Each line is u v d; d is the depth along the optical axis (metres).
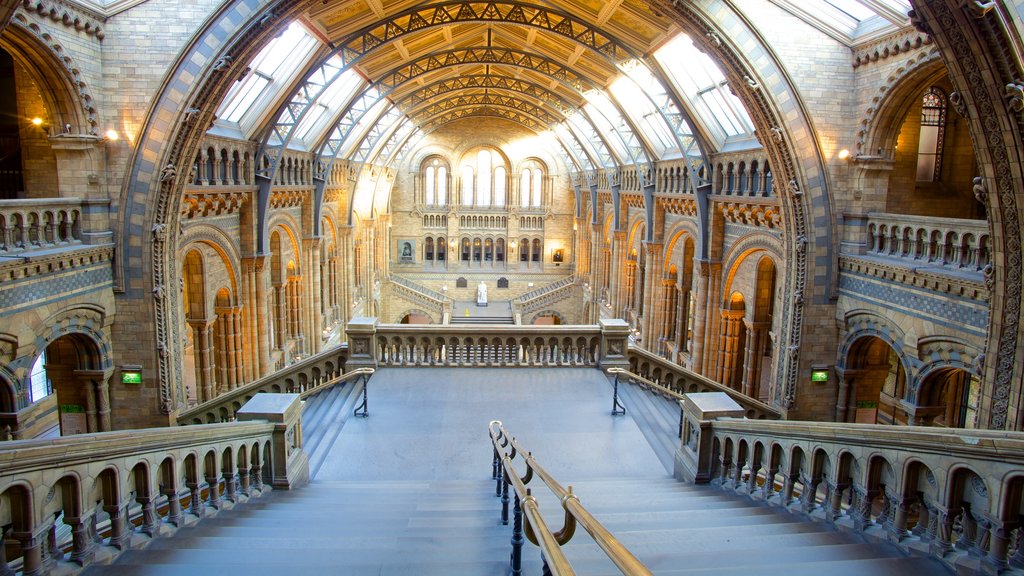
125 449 6.56
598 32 24.25
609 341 19.39
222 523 8.21
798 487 12.12
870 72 18.41
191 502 8.30
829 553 6.32
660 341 35.53
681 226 31.81
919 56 16.66
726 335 27.78
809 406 20.41
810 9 18.58
